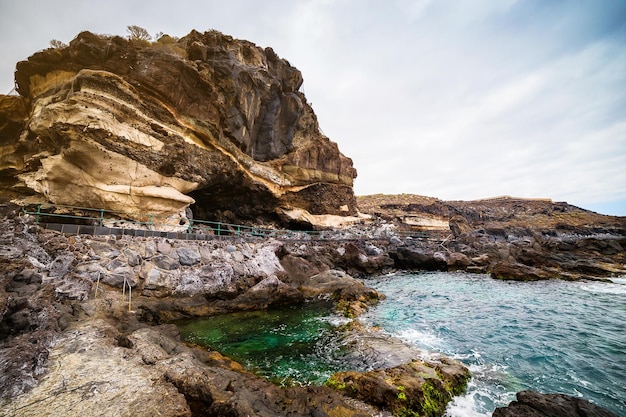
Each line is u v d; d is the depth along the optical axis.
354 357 9.25
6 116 20.41
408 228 49.16
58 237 10.83
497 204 81.25
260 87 26.59
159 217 16.02
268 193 27.69
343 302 15.28
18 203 13.59
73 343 6.90
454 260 29.59
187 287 12.86
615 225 63.31
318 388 6.88
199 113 19.45
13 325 6.65
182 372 5.95
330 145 36.09
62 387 5.27
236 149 23.38
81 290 9.66
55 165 13.47
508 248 31.61
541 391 7.46
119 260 11.66
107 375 5.75
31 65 18.12
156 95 17.28
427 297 17.88
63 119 13.65
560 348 10.16
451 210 61.56
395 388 6.68
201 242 15.03
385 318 13.52
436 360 8.81
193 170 18.75
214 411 5.16
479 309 15.16
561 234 56.41
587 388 7.64
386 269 29.00
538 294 18.77
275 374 8.12
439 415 6.40
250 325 12.24
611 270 25.25
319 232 31.77
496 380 7.96
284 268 18.25
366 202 63.16
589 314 14.27
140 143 15.55
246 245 17.23
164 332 9.34
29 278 8.48
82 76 14.64
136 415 4.65
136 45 17.12
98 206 14.40
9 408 4.66
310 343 10.45
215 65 21.61
